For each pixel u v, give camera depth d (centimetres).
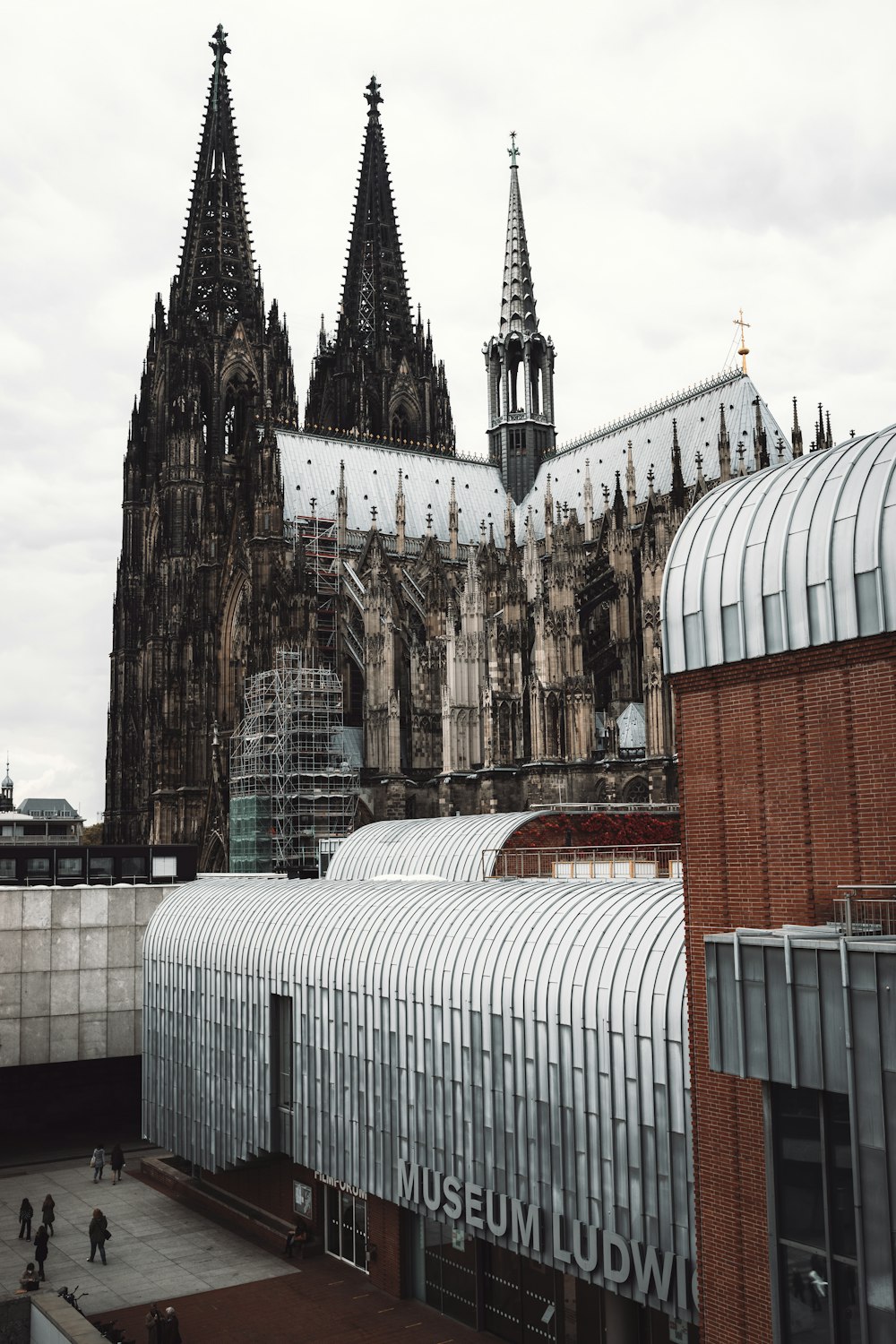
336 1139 4269
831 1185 2162
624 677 10388
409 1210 4088
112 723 15562
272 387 14825
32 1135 6956
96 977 6544
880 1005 1950
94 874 8188
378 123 16262
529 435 14500
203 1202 5294
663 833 6794
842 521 2389
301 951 4544
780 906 2502
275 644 10894
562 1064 3256
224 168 15150
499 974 3531
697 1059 2625
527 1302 3625
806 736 2459
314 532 12444
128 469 15662
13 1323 3472
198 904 5616
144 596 14762
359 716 11775
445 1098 3719
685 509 10062
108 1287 4275
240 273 14988
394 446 14200
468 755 9906
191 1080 5353
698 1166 2605
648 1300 2933
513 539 12294
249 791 10544
